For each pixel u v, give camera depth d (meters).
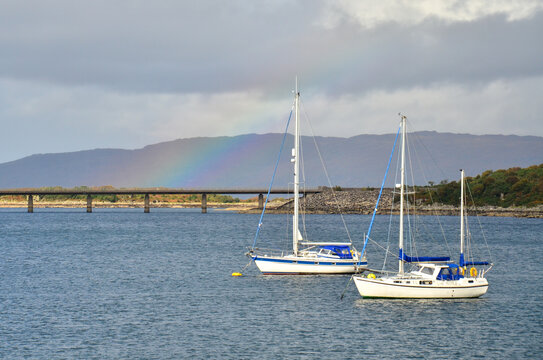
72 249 109.00
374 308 56.84
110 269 81.50
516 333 49.31
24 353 43.50
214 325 50.94
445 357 43.66
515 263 90.31
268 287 67.25
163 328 49.97
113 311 55.53
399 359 43.19
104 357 42.81
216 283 69.88
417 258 62.94
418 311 55.72
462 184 66.38
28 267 83.69
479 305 58.34
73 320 52.22
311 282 70.38
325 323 51.66
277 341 46.72
